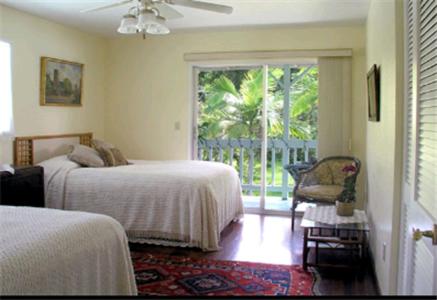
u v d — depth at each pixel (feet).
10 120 13.33
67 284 5.49
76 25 15.97
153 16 8.93
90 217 6.59
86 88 17.49
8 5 13.10
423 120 5.53
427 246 4.88
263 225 15.23
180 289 9.30
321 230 11.68
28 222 6.08
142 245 12.56
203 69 18.21
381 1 9.79
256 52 16.69
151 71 18.24
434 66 4.92
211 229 12.16
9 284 4.58
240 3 12.67
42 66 14.78
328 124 16.01
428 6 5.21
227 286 9.51
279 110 18.15
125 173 12.96
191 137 18.17
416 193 5.79
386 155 8.55
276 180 18.95
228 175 14.76
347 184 12.50
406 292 6.49
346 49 15.69
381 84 9.64
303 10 13.48
